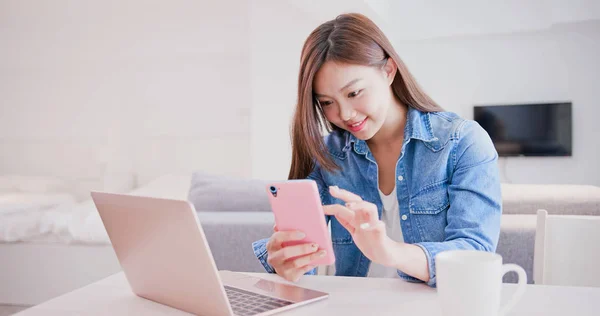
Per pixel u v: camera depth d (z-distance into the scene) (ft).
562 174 18.60
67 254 10.05
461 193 3.67
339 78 3.62
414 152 4.04
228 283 3.26
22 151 17.16
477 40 18.79
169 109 16.56
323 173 4.41
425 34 18.69
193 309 2.70
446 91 19.13
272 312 2.66
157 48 16.43
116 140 16.75
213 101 16.34
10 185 16.03
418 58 19.27
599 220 3.96
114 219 2.84
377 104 3.71
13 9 16.79
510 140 18.69
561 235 4.03
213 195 8.43
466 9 18.30
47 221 10.14
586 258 3.97
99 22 16.58
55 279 10.11
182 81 16.47
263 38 15.61
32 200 13.17
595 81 18.01
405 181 4.05
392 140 4.20
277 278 3.48
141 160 16.76
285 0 15.39
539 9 17.69
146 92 16.63
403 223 4.07
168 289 2.78
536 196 7.14
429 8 18.60
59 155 16.96
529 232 6.59
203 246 2.38
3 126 17.22
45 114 17.02
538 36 18.33
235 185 8.48
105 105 16.76
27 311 2.87
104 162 16.69
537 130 18.45
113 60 16.66
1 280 10.27
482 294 2.19
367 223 2.83
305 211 3.02
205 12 16.10
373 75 3.67
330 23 3.78
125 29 16.52
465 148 3.80
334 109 3.81
